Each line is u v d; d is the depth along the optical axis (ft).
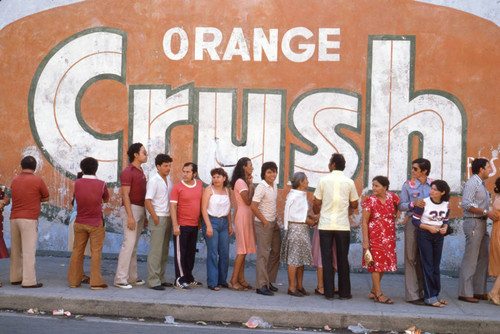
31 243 23.09
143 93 29.94
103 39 30.14
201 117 29.63
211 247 23.63
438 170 28.30
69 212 30.25
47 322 19.85
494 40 27.94
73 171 30.27
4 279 24.67
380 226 22.33
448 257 28.14
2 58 30.68
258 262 23.18
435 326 20.03
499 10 27.94
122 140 30.01
